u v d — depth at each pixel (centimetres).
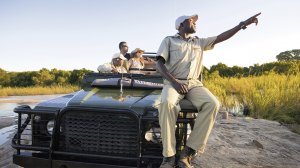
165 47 446
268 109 1060
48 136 447
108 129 419
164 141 399
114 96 465
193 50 450
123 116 414
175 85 422
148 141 420
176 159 424
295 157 615
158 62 445
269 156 614
